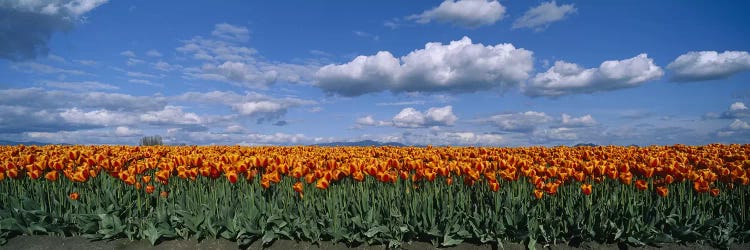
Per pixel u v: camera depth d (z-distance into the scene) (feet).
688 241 21.44
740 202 23.58
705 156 31.71
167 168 25.41
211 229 22.58
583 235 21.47
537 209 23.03
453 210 23.11
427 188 25.72
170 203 24.73
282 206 24.20
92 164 26.71
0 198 25.99
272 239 22.62
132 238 22.93
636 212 21.91
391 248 21.74
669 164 24.40
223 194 25.18
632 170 24.17
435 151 39.40
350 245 22.06
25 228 23.59
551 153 38.09
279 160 26.30
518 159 25.31
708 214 22.79
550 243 21.63
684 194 24.59
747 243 21.42
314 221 22.70
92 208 25.22
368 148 47.14
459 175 25.36
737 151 34.78
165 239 22.91
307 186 24.57
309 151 43.47
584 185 21.72
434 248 21.65
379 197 24.43
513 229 21.70
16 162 29.17
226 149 47.91
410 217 23.15
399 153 40.06
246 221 22.44
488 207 23.27
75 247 22.50
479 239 22.02
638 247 21.20
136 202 25.64
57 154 36.47
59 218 23.82
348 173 23.84
